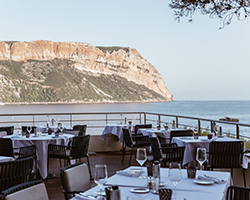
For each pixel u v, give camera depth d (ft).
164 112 230.07
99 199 6.86
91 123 119.75
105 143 29.07
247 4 11.56
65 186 8.80
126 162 24.11
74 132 21.95
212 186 8.16
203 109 247.09
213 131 18.80
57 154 18.13
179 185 8.22
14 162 9.63
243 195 7.83
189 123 142.61
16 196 6.82
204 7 12.17
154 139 17.31
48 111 229.25
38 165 18.20
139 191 7.63
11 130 25.21
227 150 14.83
